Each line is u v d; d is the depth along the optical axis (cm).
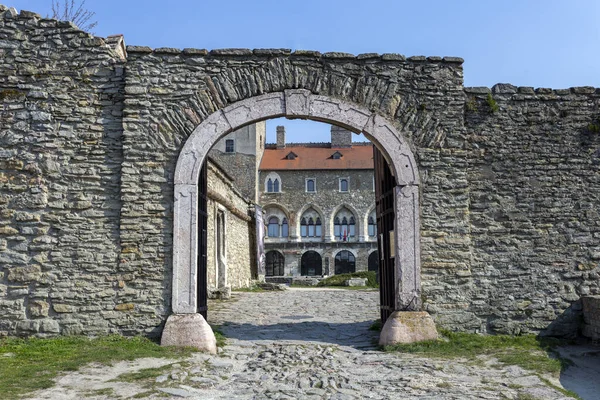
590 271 984
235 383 706
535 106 1016
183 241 920
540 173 1001
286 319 1302
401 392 664
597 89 1027
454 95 991
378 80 983
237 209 2370
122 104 955
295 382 710
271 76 967
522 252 980
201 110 953
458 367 788
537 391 670
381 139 969
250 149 5044
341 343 976
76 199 927
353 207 5216
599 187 1005
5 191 923
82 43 963
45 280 906
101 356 791
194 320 895
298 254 5162
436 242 957
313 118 973
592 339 940
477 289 964
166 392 647
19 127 936
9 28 955
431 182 969
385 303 1030
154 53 958
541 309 971
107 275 913
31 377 685
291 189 5247
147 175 933
